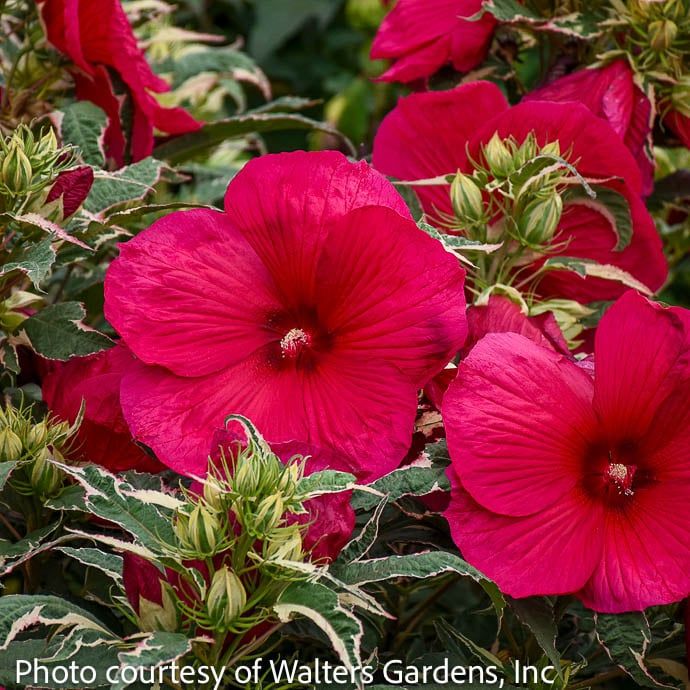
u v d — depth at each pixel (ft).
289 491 2.31
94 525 2.83
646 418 2.61
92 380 2.72
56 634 2.43
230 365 2.66
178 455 2.59
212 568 2.32
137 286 2.63
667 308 2.55
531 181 2.79
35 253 2.63
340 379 2.63
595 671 3.05
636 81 3.25
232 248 2.69
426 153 3.13
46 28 3.26
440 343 2.57
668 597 2.53
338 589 2.39
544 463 2.56
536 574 2.52
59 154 2.75
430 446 2.66
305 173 2.64
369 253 2.58
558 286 3.08
